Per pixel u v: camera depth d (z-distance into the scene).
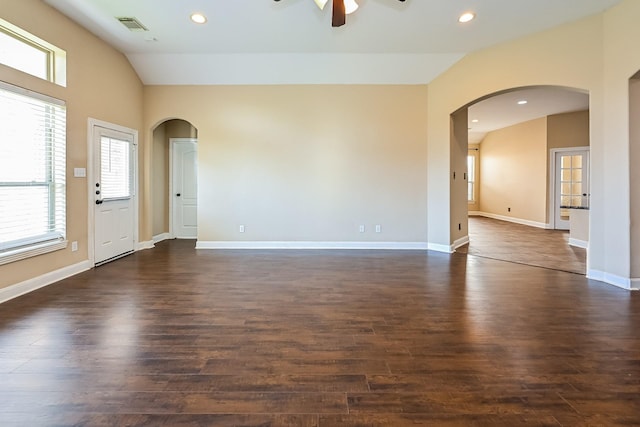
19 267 3.46
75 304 3.18
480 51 4.98
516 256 5.38
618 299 3.36
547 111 8.29
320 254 5.52
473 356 2.24
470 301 3.31
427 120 5.89
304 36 4.60
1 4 3.21
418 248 6.00
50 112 3.85
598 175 3.97
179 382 1.93
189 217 7.18
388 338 2.51
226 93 5.88
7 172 3.35
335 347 2.37
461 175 6.22
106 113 4.82
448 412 1.69
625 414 1.67
